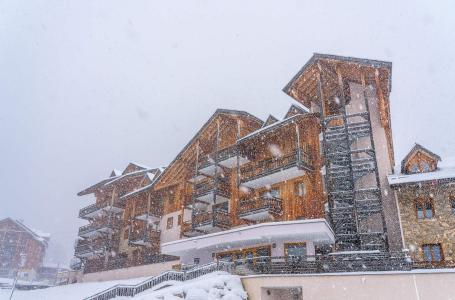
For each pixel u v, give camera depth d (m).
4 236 62.41
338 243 21.20
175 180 36.00
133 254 37.09
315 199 23.39
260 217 25.56
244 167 27.89
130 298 18.53
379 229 22.45
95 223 42.56
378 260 17.95
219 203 30.52
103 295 18.95
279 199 25.11
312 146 25.06
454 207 21.23
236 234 23.08
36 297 31.23
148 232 34.38
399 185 22.09
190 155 34.19
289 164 23.83
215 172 28.92
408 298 15.91
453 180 21.05
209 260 27.17
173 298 16.34
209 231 29.39
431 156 23.06
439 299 15.34
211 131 32.72
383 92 27.39
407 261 17.41
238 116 30.95
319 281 17.92
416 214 21.98
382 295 16.44
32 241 64.00
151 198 36.84
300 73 27.42
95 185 46.44
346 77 27.34
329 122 26.25
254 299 19.31
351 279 17.27
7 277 59.75
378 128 25.59
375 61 25.17
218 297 17.64
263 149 28.27
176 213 34.66
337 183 23.20
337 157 23.84
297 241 22.25
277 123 25.88
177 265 30.14
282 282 18.80
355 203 21.36
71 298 27.83
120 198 40.12
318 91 25.84
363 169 22.91
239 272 21.33
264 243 23.86
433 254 20.75
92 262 41.56
